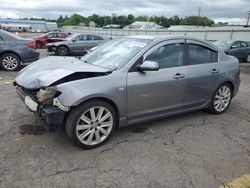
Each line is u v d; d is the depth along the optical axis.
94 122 3.40
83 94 3.16
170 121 4.54
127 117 3.70
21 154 3.22
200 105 4.62
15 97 5.53
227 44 15.54
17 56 8.96
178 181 2.84
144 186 2.73
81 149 3.41
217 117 4.87
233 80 4.98
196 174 2.98
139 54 3.74
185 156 3.36
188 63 4.29
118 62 3.78
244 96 6.57
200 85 4.43
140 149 3.49
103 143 3.55
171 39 4.14
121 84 3.48
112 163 3.12
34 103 3.31
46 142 3.54
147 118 3.94
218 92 4.87
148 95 3.78
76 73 3.37
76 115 3.22
